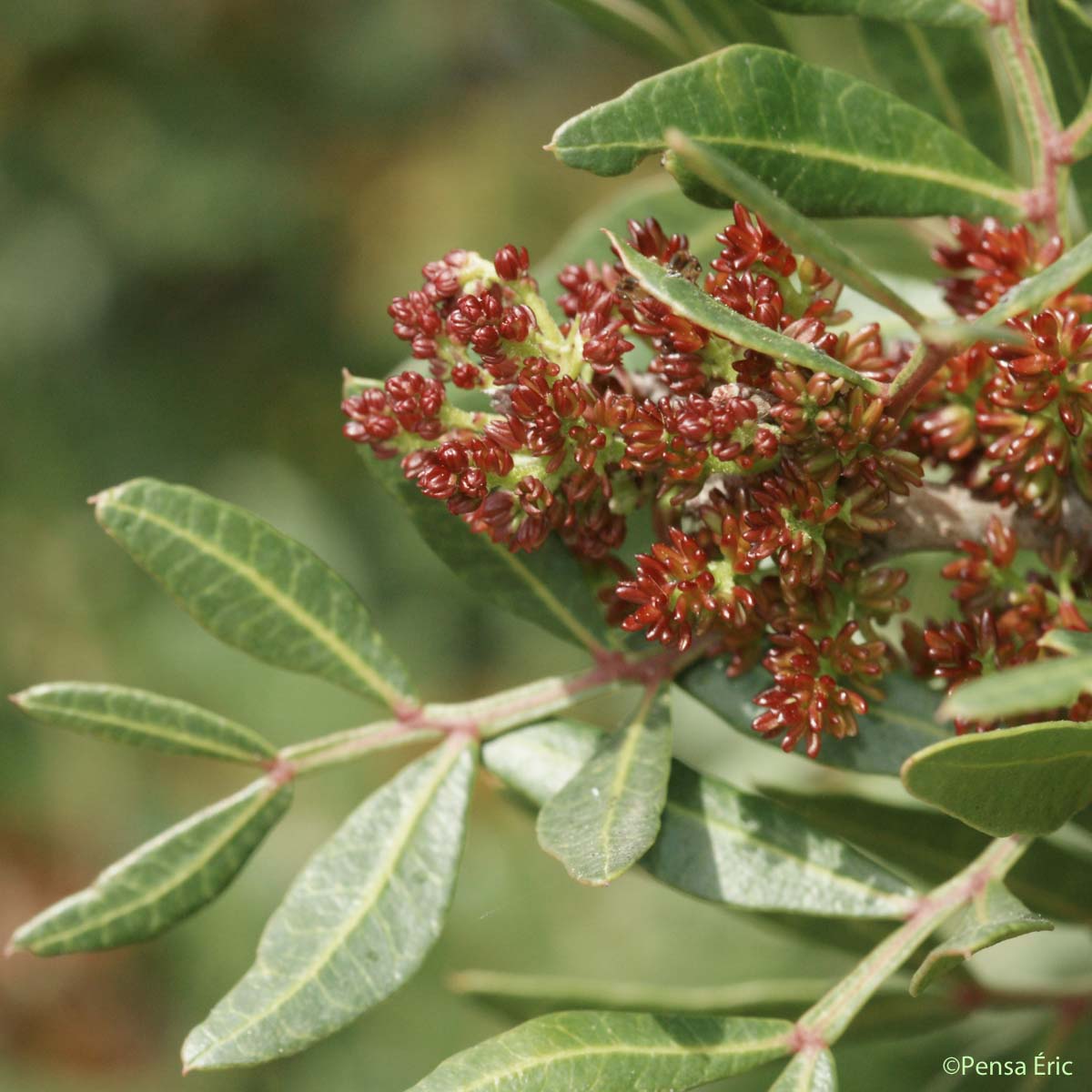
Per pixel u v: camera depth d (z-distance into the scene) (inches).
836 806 16.6
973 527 15.9
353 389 16.1
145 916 16.0
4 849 32.2
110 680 31.4
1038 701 14.5
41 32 38.9
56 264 38.3
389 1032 28.5
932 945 16.5
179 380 38.7
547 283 17.4
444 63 41.3
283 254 39.6
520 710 16.1
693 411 15.4
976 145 16.8
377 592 34.9
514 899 29.2
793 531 15.5
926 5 16.0
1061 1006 16.9
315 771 16.1
